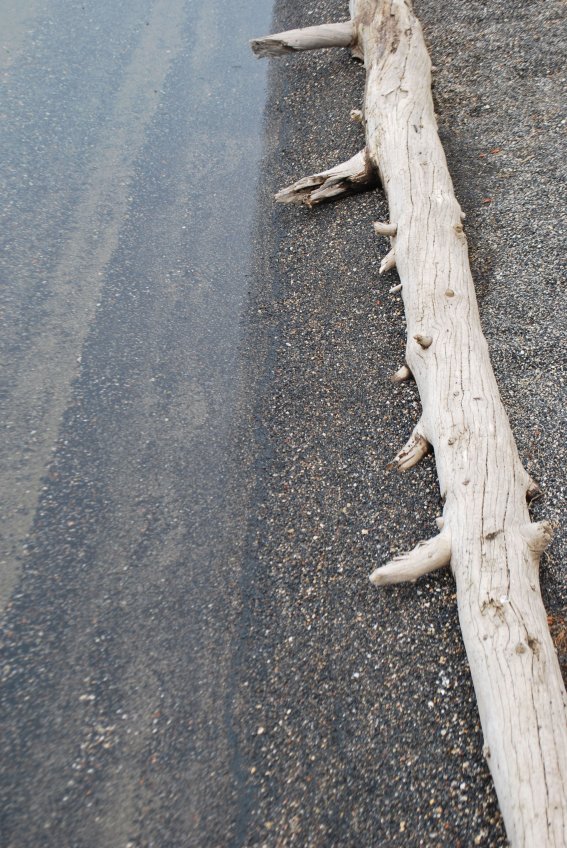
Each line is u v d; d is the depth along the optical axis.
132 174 5.30
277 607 3.09
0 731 2.74
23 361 4.11
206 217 4.98
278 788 2.60
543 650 2.62
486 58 5.68
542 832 2.20
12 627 3.04
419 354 3.68
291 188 4.83
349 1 6.31
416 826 2.49
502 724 2.44
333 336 4.16
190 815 2.55
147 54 6.46
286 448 3.68
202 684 2.88
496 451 3.22
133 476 3.60
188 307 4.41
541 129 5.02
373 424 3.72
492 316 4.05
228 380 4.02
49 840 2.49
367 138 4.91
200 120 5.77
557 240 4.34
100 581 3.20
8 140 5.54
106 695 2.85
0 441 3.72
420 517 3.34
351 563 3.21
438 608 3.04
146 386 4.00
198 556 3.29
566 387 3.68
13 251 4.73
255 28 6.71
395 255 4.22
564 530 3.20
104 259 4.70
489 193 4.73
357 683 2.85
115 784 2.62
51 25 6.79
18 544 3.32
